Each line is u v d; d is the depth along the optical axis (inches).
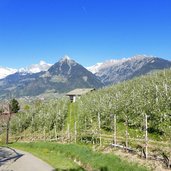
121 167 1106.1
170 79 2272.4
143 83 2534.5
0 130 4372.5
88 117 2586.1
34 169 1437.0
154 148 1391.5
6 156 1990.7
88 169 1318.9
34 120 3823.8
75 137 2384.4
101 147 1787.6
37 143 2544.3
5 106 4584.2
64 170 1380.4
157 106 1694.1
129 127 2054.6
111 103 2390.5
